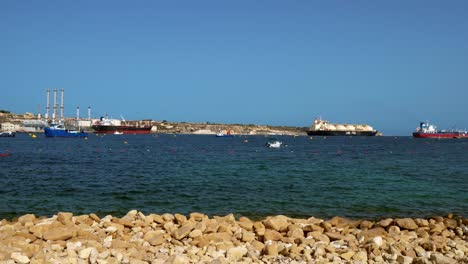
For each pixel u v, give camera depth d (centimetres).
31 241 1470
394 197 3133
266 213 2533
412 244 1535
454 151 11062
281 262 1302
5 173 4678
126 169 5256
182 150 10744
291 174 4712
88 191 3341
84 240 1466
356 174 4759
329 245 1480
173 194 3212
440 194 3291
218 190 3428
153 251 1401
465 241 1631
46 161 6569
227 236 1564
